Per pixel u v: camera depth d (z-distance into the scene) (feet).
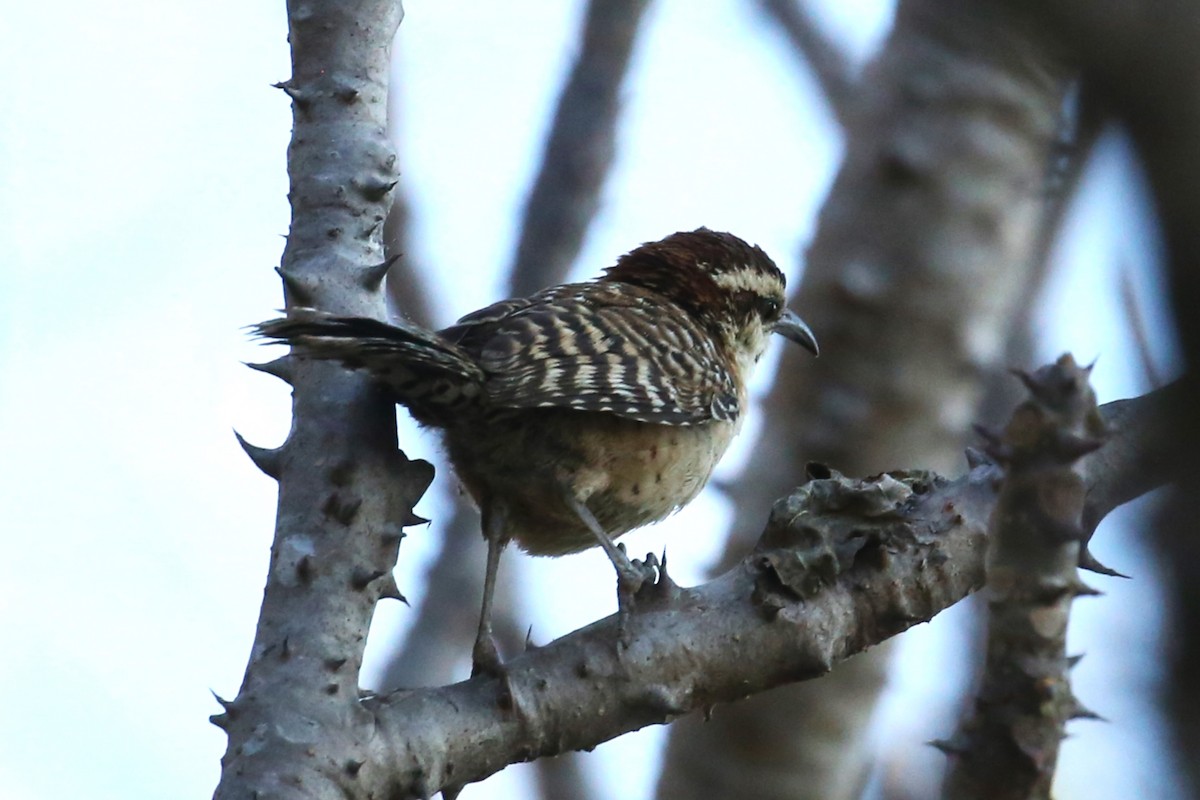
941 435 39.42
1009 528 17.11
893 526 23.70
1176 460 11.47
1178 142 9.53
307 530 22.04
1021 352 41.45
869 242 39.47
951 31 38.78
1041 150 39.17
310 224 25.08
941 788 18.01
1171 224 9.62
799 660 23.17
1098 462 22.17
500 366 28.81
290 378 24.09
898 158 39.11
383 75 25.95
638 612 23.12
